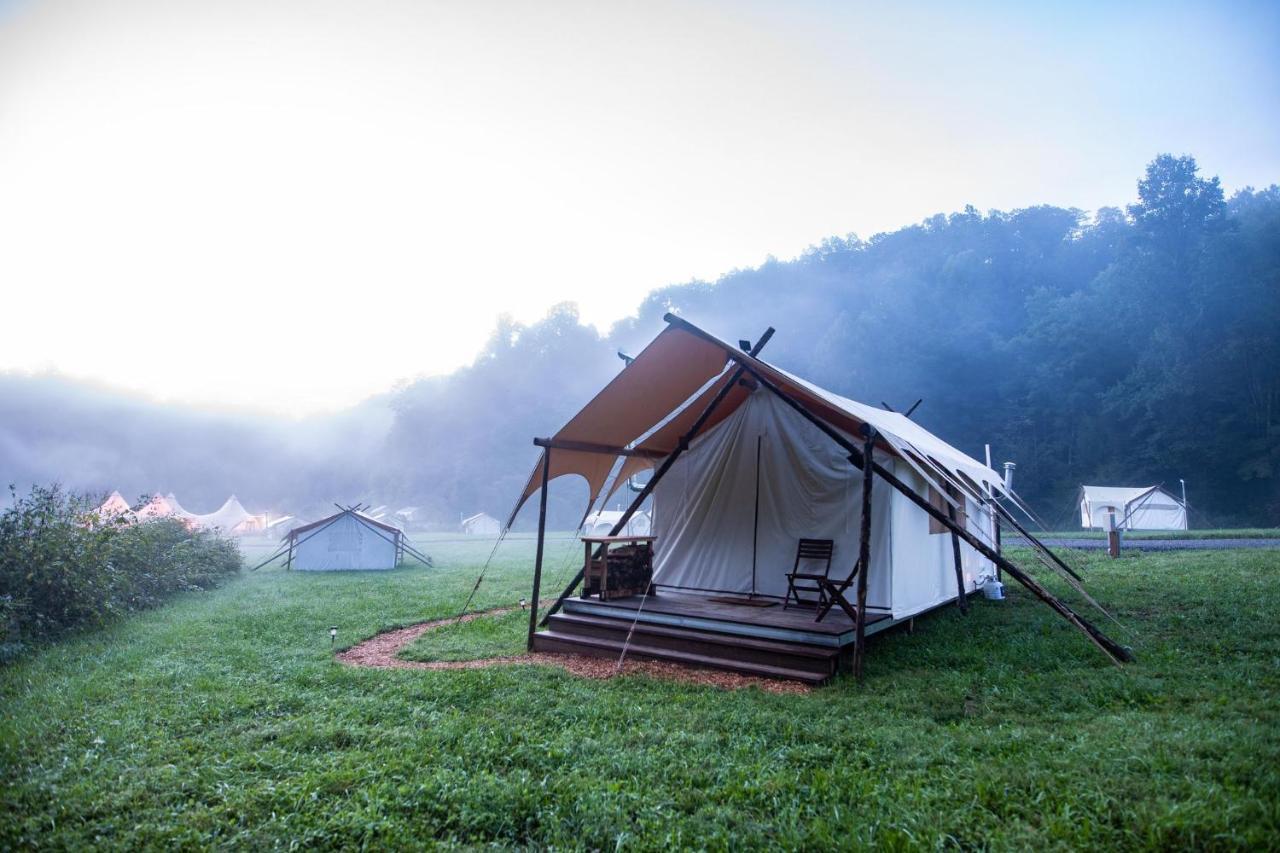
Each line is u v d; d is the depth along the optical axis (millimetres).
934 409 72375
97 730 5277
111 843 3584
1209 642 7457
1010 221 99000
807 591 9000
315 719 5547
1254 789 3598
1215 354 57438
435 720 5504
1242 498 54438
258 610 12086
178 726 5414
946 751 4527
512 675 6945
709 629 7887
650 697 6145
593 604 8914
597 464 10102
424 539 50094
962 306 77938
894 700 5930
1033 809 3648
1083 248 86875
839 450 9570
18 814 3881
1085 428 64125
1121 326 66375
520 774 4367
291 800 4031
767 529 9984
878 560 9031
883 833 3447
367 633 9836
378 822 3725
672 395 8984
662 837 3562
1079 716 5281
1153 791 3645
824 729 5090
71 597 10023
